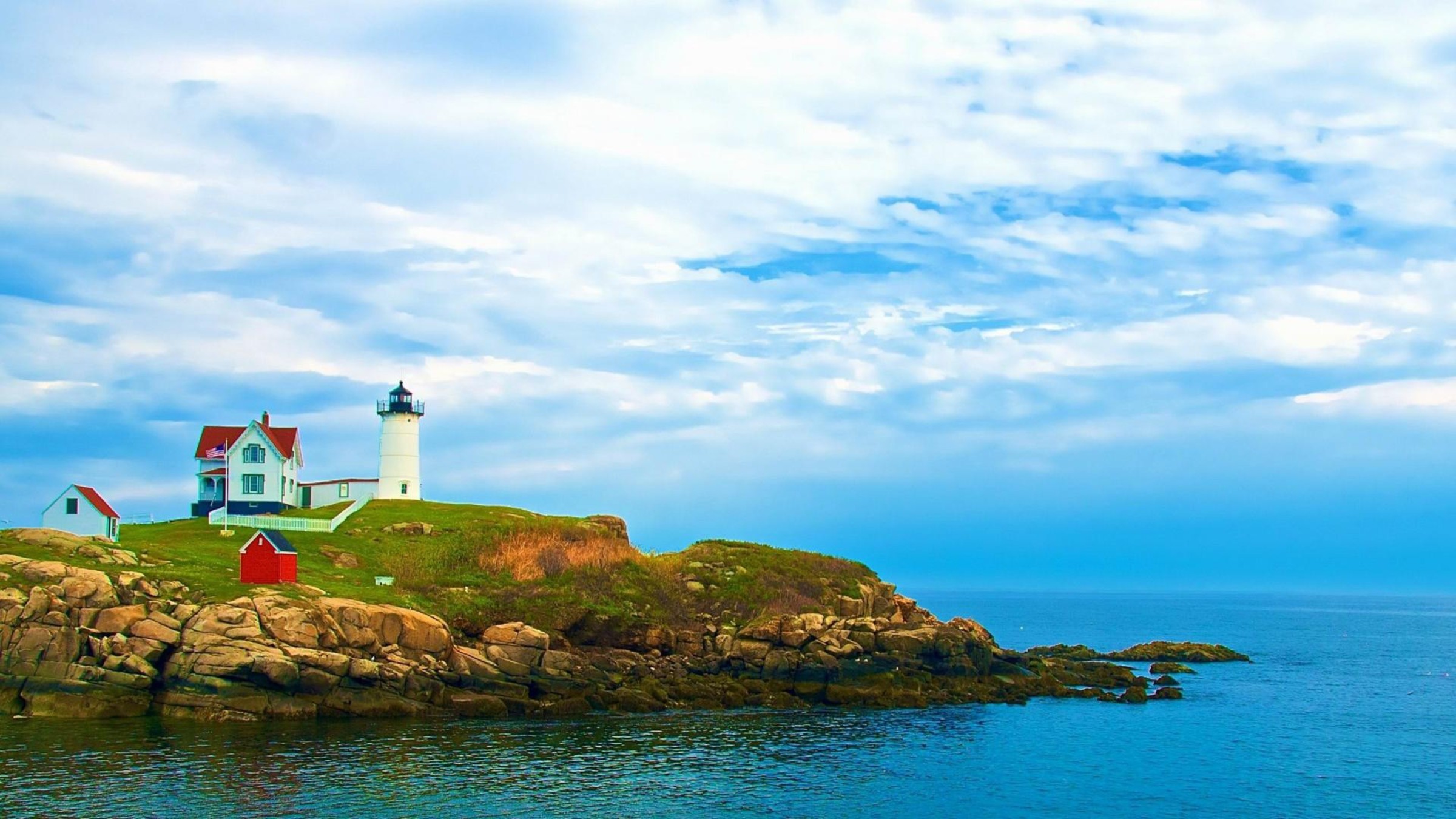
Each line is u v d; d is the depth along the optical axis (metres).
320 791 47.59
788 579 89.44
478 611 75.12
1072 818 48.50
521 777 51.16
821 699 74.00
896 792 51.53
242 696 59.94
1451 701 84.25
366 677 62.19
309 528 92.88
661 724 63.84
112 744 53.78
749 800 49.41
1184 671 101.69
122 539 89.19
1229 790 53.31
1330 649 144.12
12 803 44.56
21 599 60.94
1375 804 51.22
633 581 83.38
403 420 118.88
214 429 112.19
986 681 80.62
